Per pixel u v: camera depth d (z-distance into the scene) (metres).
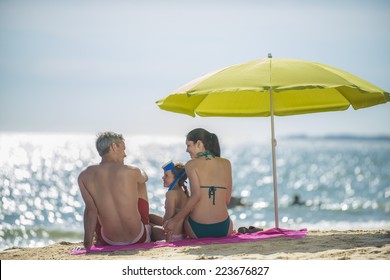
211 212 14.86
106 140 14.81
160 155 193.25
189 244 14.38
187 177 15.50
